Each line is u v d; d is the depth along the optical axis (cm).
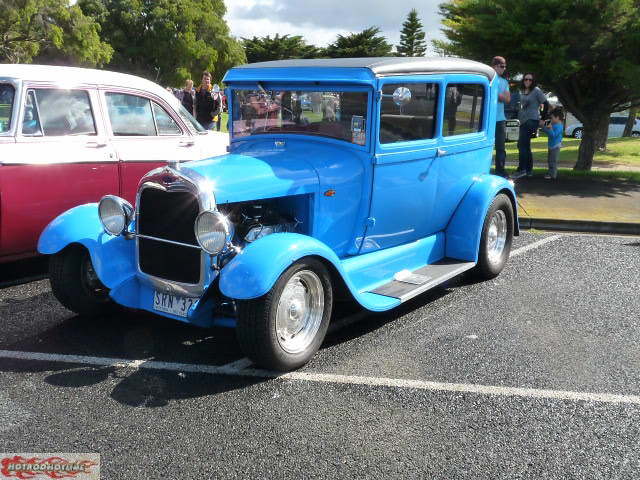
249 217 420
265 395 362
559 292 562
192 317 389
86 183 595
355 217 464
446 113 519
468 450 309
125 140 632
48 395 357
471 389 374
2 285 570
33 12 3359
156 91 673
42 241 445
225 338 448
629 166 1423
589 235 793
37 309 505
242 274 352
